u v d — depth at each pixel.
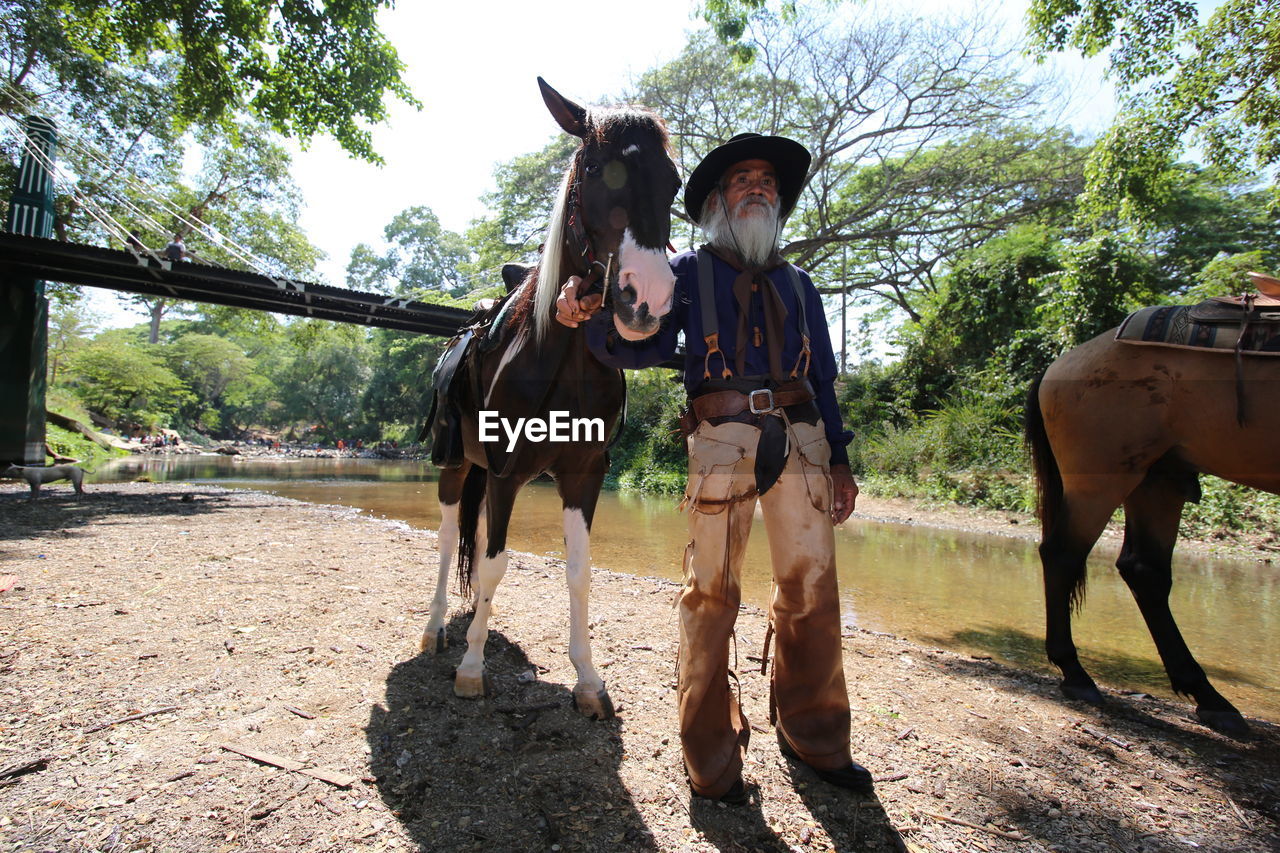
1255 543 7.14
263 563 4.56
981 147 16.69
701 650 1.78
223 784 1.75
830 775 1.84
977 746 2.21
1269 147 7.31
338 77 10.48
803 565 1.79
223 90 10.19
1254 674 3.48
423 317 10.30
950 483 10.97
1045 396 2.93
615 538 7.70
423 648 2.88
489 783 1.81
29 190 9.80
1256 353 2.33
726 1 12.38
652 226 1.77
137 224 16.86
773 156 1.84
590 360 2.22
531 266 2.81
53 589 3.60
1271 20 6.91
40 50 13.95
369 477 17.28
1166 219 15.38
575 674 2.68
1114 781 2.02
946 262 19.89
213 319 20.88
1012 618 4.53
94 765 1.83
